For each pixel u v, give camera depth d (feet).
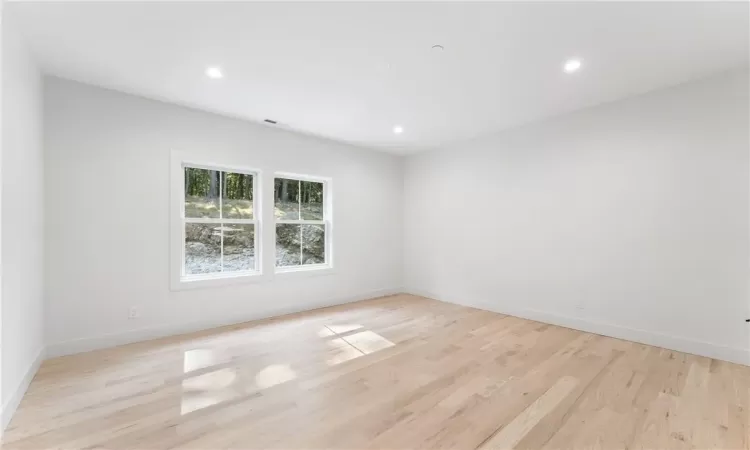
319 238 16.48
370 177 18.10
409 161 19.29
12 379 6.80
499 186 15.12
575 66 9.09
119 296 10.73
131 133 10.98
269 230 14.29
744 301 9.29
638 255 11.13
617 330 11.59
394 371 8.90
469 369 9.03
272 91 10.68
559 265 13.09
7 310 6.51
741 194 9.31
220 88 10.48
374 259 18.28
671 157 10.45
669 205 10.50
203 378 8.43
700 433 6.23
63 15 6.85
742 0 6.37
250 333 12.00
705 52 8.36
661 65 9.04
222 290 12.93
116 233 10.69
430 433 6.24
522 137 14.26
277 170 14.55
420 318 14.06
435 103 11.73
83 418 6.65
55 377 8.39
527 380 8.38
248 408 7.06
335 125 14.17
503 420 6.65
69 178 9.91
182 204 12.30
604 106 11.83
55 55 8.52
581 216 12.47
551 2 6.46
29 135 8.09
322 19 7.00
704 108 9.86
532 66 9.06
